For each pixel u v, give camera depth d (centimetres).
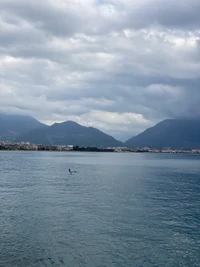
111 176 8938
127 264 2436
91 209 4156
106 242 2869
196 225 3419
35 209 4119
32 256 2539
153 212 4025
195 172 10919
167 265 2427
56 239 2925
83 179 8000
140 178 8488
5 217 3666
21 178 7981
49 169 11194
